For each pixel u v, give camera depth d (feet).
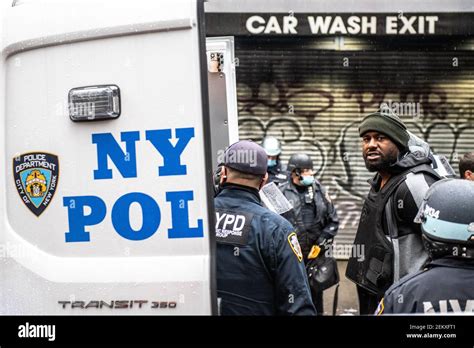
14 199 9.29
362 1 29.55
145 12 8.87
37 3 9.25
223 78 14.93
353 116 31.09
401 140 12.83
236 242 10.34
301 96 30.89
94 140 9.00
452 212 8.12
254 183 10.71
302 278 10.34
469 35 29.78
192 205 8.77
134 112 8.89
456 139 31.04
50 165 9.14
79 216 9.05
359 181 31.40
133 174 8.91
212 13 29.27
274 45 30.25
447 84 30.76
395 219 12.71
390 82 30.73
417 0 29.50
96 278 8.93
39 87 9.18
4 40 9.34
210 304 8.71
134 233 8.89
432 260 8.44
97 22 8.98
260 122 31.14
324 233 19.03
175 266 8.76
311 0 29.58
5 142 9.32
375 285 12.87
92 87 8.95
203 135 8.76
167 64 8.84
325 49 30.32
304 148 31.32
